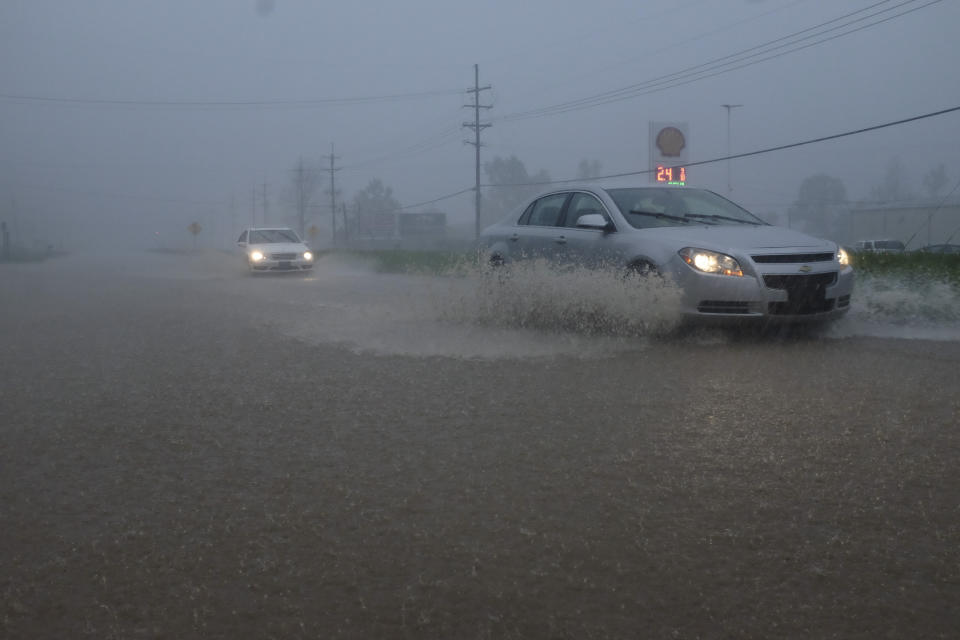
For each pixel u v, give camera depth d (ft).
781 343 22.74
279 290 51.80
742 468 11.64
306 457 12.66
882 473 11.28
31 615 7.68
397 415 15.21
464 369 19.67
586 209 28.07
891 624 7.22
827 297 22.94
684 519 9.75
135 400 17.16
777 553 8.73
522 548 9.00
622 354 21.43
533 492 10.81
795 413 14.73
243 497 10.90
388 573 8.45
